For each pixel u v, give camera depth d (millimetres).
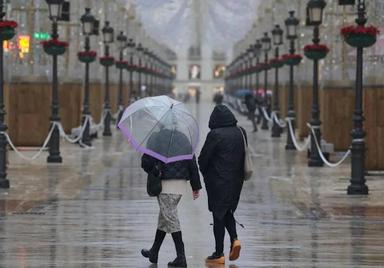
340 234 36938
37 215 41625
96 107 114125
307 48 67750
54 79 68688
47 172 62281
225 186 30562
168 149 29781
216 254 30641
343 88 77250
